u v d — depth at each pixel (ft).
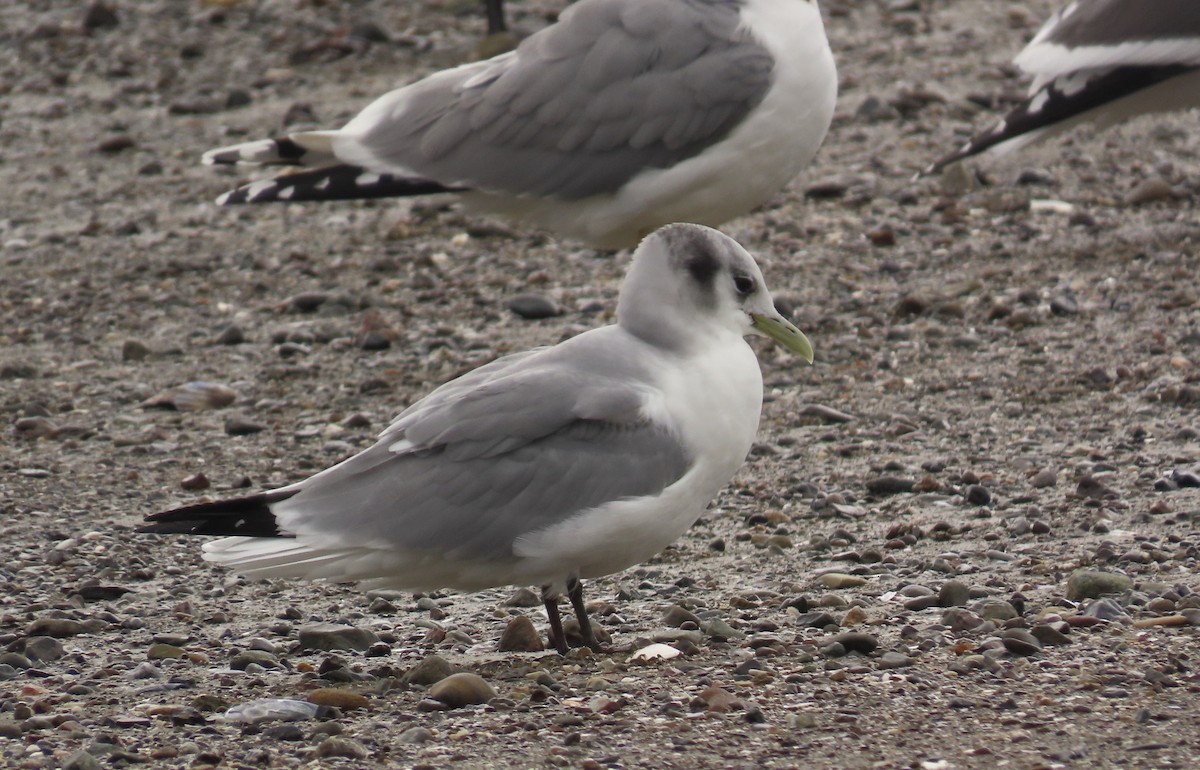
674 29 42.01
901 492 36.78
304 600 32.09
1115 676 25.18
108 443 42.01
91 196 65.51
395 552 26.91
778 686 25.45
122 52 84.58
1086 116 48.73
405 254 57.36
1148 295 48.80
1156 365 43.47
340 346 49.29
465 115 43.11
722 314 28.68
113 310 53.31
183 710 25.29
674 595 31.63
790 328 29.09
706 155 42.01
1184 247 52.60
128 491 38.58
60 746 23.95
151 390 46.06
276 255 58.08
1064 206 57.88
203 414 44.24
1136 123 67.36
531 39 43.55
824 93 42.39
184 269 56.85
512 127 42.63
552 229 44.32
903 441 39.88
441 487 26.94
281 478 39.40
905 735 23.25
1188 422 39.68
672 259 28.50
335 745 23.29
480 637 29.71
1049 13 83.82
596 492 27.09
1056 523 34.14
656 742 23.27
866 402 42.75
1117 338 45.80
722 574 32.60
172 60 83.15
